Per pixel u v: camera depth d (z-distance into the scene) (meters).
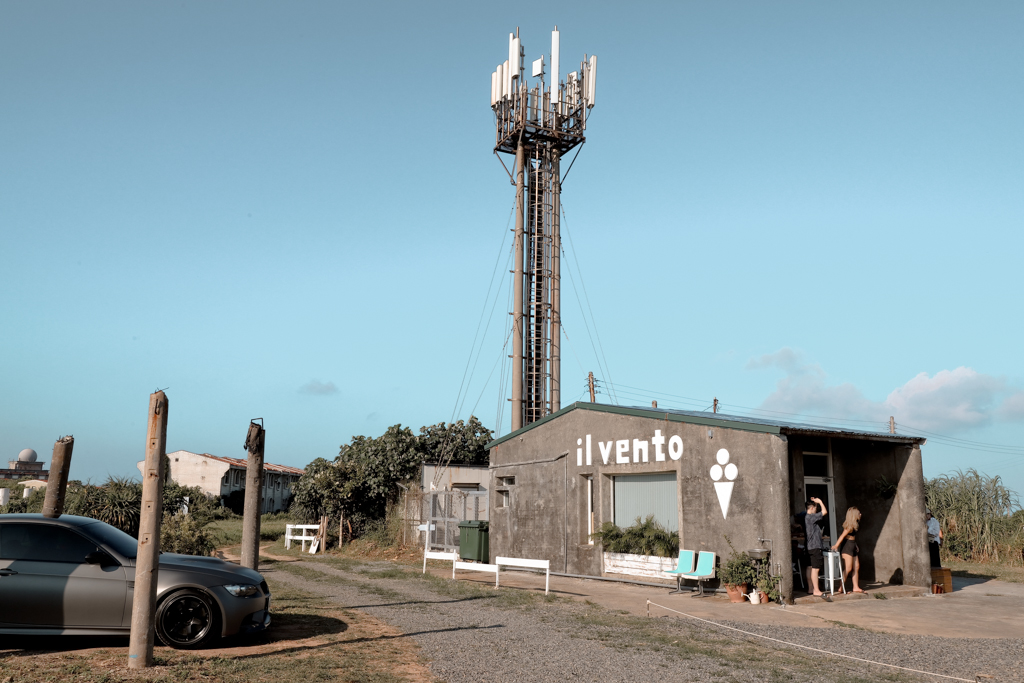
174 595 8.96
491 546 22.28
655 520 17.48
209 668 7.87
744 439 15.34
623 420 18.25
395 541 26.31
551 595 14.94
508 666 8.56
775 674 8.35
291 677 7.62
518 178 32.41
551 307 31.75
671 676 8.21
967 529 25.08
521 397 30.86
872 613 13.07
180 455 62.62
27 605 8.62
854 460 17.94
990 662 9.12
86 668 7.69
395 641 9.82
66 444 9.76
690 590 15.94
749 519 14.99
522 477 21.44
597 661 8.91
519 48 33.50
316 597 13.99
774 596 14.18
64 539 9.02
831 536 17.50
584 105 33.47
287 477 74.75
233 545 29.39
